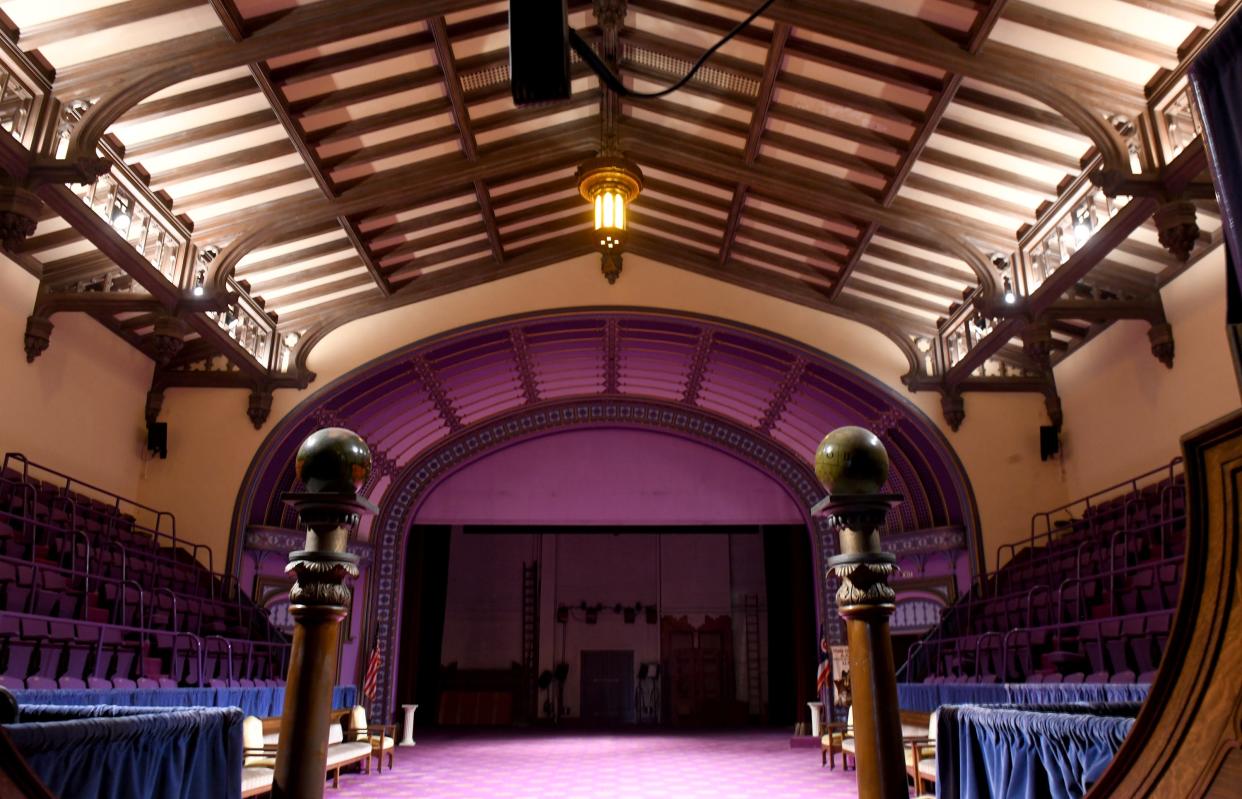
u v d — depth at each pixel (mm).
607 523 15961
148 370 13578
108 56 8047
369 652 14688
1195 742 1450
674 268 14531
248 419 13680
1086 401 13062
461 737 16812
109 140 9047
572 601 22672
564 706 21875
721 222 13344
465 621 22562
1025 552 13117
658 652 22297
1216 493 1451
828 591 15133
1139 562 9805
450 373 14961
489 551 23047
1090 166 9180
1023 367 13961
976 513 13500
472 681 22109
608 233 8195
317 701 1838
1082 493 13109
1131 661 8594
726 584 22750
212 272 10641
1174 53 7508
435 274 14273
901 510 14672
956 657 12797
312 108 9570
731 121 10875
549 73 3385
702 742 15328
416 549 19047
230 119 9453
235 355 12469
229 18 7867
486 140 11336
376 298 14117
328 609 1872
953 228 10945
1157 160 7836
